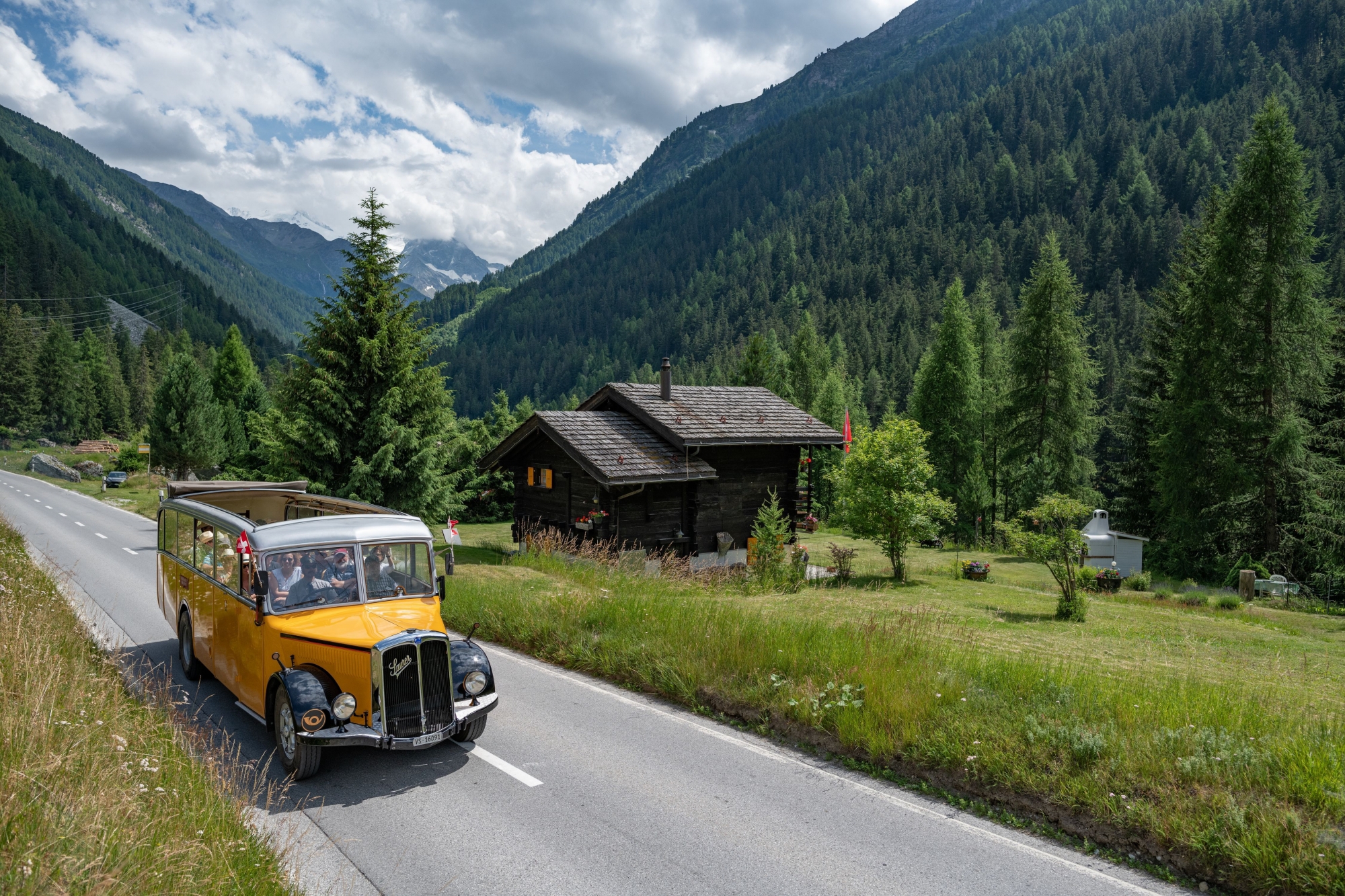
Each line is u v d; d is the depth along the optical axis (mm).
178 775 5906
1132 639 15266
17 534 21125
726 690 9016
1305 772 5957
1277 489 32188
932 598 21000
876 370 114188
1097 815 5926
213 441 46406
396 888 5223
